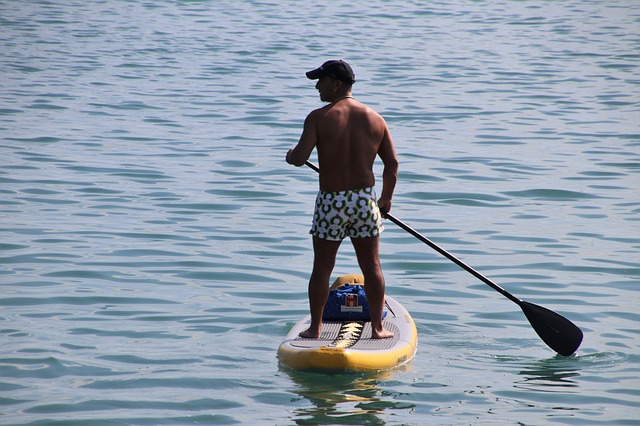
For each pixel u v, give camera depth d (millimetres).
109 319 26375
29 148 51438
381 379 21828
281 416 19422
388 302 27016
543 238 36281
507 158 51000
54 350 23500
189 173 46688
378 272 23766
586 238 36281
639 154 52250
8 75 77688
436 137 56625
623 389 21484
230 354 23484
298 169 48125
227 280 30609
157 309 27422
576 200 42469
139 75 79750
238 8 132625
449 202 41875
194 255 33344
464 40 105312
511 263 33031
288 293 29344
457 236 36531
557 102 69750
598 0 150625
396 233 36969
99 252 33375
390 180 24203
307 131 23328
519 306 25828
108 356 23172
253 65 85625
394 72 82500
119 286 29609
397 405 20156
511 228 37750
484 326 26484
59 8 129750
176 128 58375
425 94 72188
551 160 50625
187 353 23516
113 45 97125
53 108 64000
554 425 19234
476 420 19391
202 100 68438
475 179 46219
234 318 26719
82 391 20750
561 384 21703
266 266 32281
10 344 23906
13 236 35156
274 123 60469
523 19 125812
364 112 23531
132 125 59000
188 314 27016
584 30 115438
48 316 26469
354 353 22078
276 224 37875
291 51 94312
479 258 33688
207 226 37406
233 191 43281
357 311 25156
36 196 41531
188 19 120250
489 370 22719
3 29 107500
